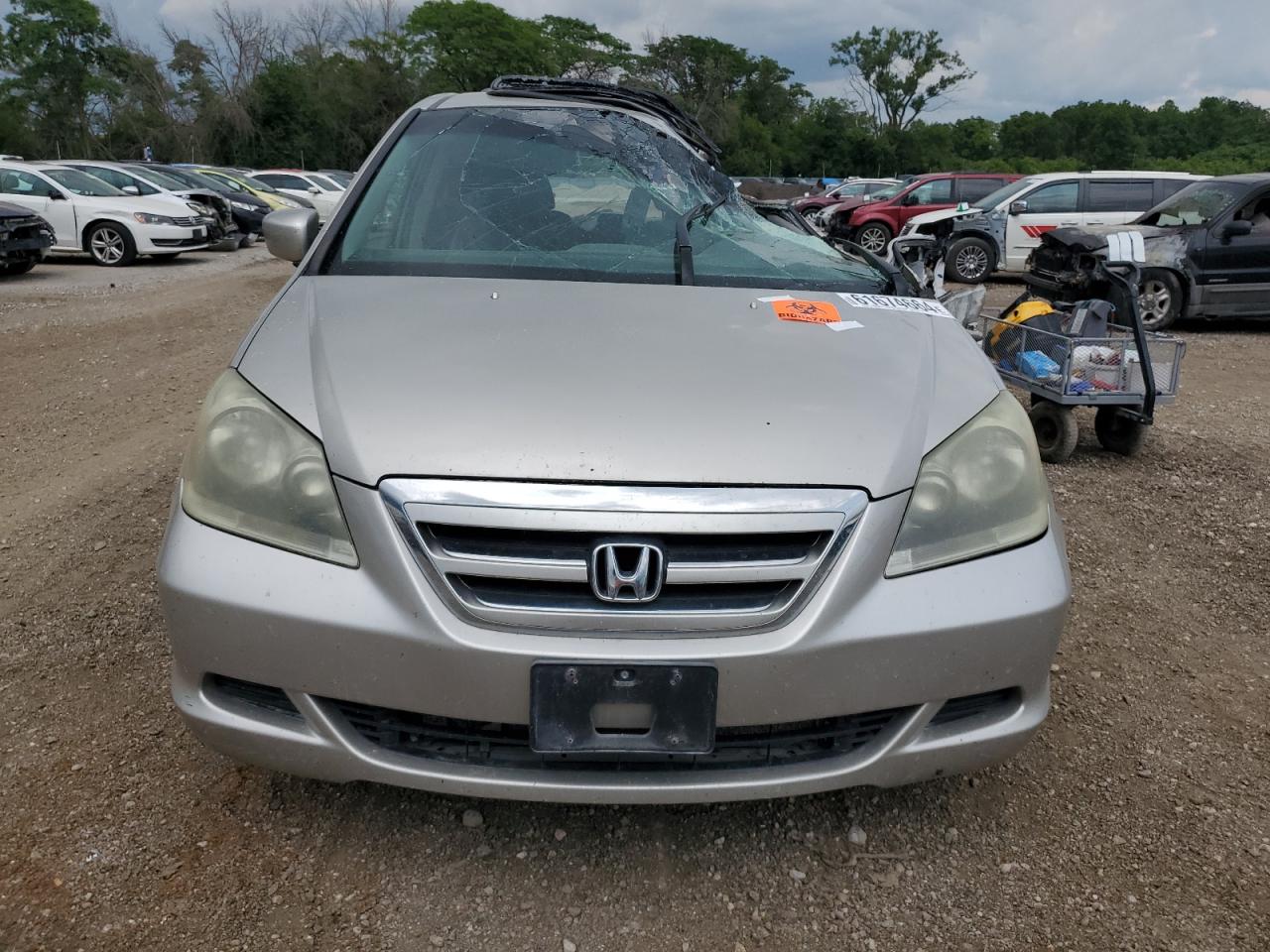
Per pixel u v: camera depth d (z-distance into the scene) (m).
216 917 1.83
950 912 1.93
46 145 52.00
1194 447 5.20
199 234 15.05
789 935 1.86
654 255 2.61
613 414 1.81
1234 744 2.53
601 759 1.76
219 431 1.86
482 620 1.68
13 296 10.50
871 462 1.80
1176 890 2.00
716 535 1.68
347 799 2.16
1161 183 13.37
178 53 50.22
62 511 3.78
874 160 76.75
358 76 55.62
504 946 1.81
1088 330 4.80
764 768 1.80
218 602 1.73
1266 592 3.41
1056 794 2.30
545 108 3.16
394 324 2.11
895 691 1.77
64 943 1.75
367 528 1.71
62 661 2.67
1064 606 1.88
